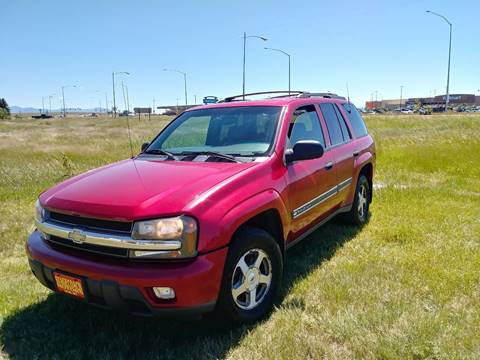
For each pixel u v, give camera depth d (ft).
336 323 9.88
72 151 47.29
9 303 11.67
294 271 13.48
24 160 40.19
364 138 18.89
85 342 9.80
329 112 16.01
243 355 9.03
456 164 34.83
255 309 10.30
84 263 8.90
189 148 13.01
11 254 16.02
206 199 8.99
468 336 9.32
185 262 8.59
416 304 10.91
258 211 9.97
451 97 416.67
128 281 8.37
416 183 28.40
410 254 14.67
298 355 8.96
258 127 12.50
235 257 9.35
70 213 9.27
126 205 8.74
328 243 16.16
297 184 12.00
